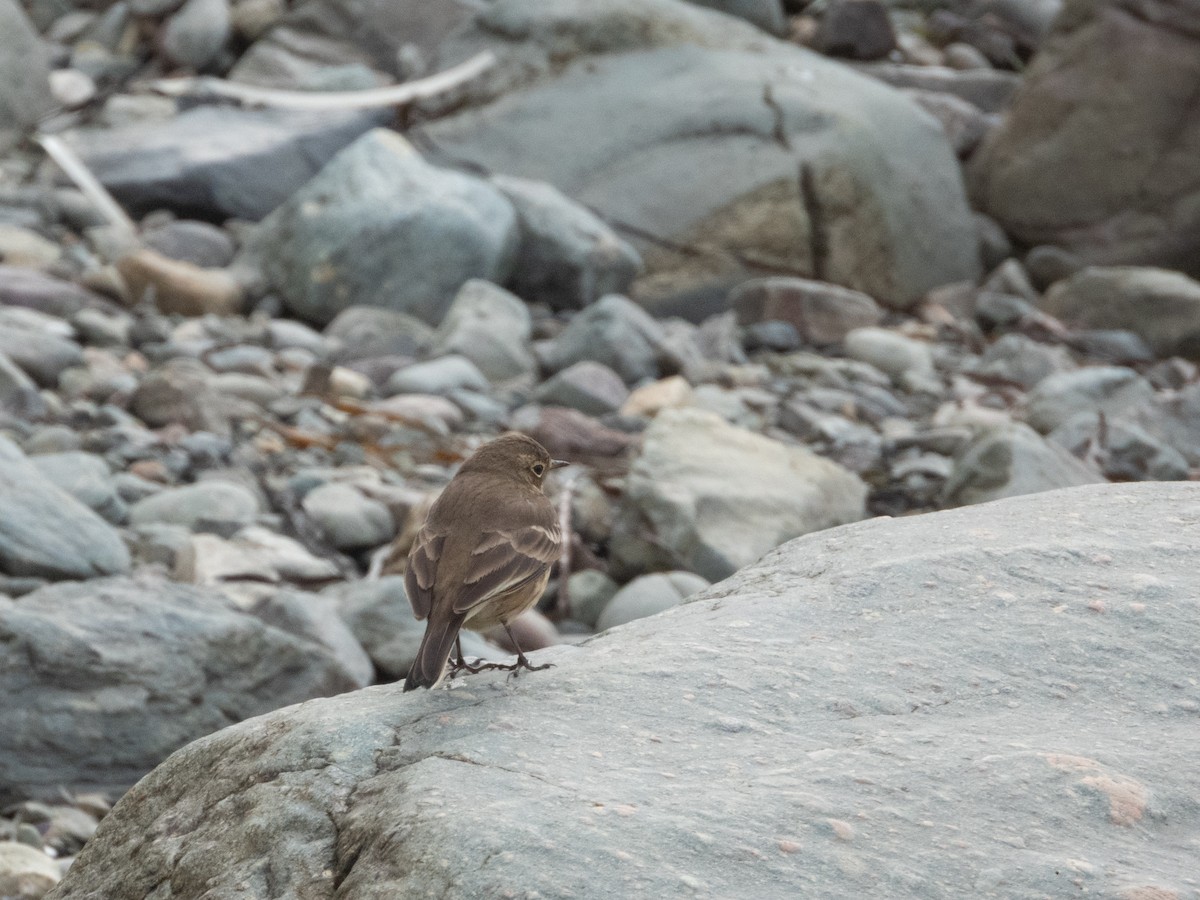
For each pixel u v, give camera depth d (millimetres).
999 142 27375
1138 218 26344
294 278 21109
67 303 19312
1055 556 6410
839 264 24203
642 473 14789
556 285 22578
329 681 10664
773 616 6125
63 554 12023
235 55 27125
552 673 5906
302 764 5367
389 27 26938
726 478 14938
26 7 29000
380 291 21141
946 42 31906
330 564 13359
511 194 22875
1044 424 19078
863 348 22031
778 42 26938
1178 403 18984
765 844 4598
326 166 22094
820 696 5555
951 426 19281
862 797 4863
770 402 19516
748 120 24391
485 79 25297
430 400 18031
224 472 15195
